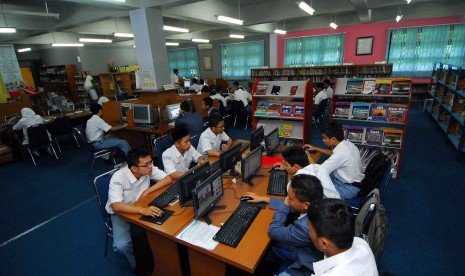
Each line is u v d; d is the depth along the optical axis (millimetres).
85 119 6777
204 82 9625
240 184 2428
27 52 12039
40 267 2457
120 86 10633
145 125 4957
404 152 4730
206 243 1656
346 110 3951
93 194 3832
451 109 4965
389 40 8586
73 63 11125
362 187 2459
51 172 4699
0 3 5965
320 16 9148
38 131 4906
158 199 2174
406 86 3592
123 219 2121
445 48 7938
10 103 6645
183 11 5777
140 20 4750
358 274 1082
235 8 7488
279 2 7035
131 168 2176
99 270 2393
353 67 8383
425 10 7672
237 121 7398
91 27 7488
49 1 5734
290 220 1801
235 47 11648
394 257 2365
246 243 1642
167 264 2012
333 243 1116
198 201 1809
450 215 2924
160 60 4984
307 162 2178
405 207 3104
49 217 3285
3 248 2744
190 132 4082
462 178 3727
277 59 10797
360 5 5723
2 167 5074
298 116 4035
